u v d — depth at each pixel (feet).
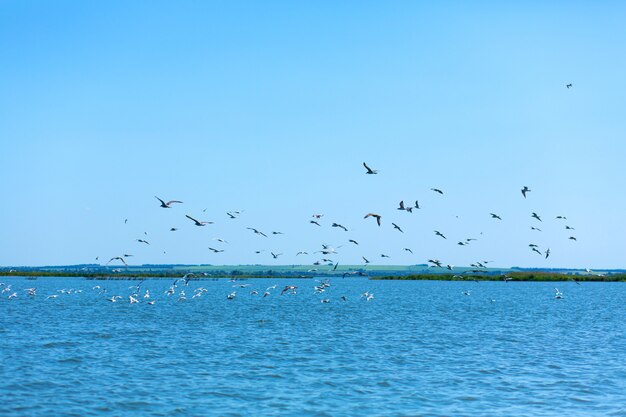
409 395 137.49
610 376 156.46
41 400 130.41
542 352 193.67
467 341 217.56
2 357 174.60
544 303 436.35
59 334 226.79
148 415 121.80
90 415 121.49
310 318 300.20
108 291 558.56
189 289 626.64
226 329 248.52
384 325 269.64
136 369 161.17
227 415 122.42
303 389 142.10
